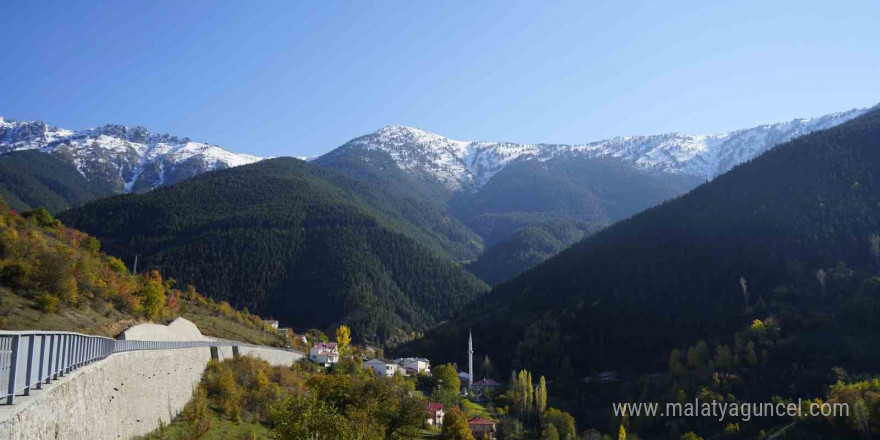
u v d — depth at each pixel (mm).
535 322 176625
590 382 140250
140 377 45906
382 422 68812
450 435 85438
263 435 59969
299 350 144250
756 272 153625
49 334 26156
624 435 97438
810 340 119250
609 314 165000
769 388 106938
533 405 122812
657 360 140875
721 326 139625
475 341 183375
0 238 70750
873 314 119312
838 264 143750
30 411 22562
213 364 74125
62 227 113688
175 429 51469
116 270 109625
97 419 33719
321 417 50969
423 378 143375
